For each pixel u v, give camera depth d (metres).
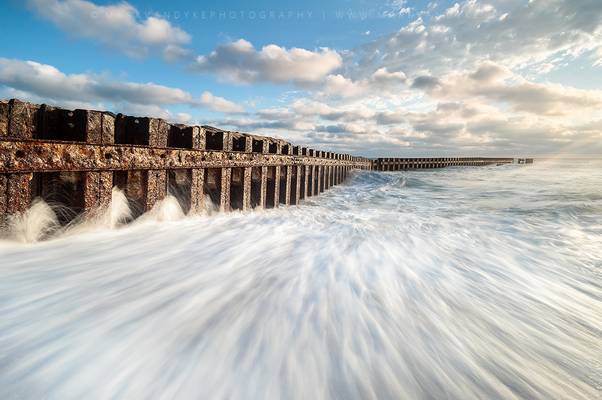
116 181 4.91
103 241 4.35
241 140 7.57
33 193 3.94
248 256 4.32
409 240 5.62
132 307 2.76
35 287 3.02
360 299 3.09
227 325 2.52
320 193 15.84
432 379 2.13
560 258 5.19
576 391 2.17
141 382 1.89
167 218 5.50
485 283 3.94
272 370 2.05
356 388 1.96
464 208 11.36
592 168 56.72
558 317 3.24
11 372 1.89
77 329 2.39
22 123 3.51
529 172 42.66
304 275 3.62
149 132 4.88
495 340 2.70
